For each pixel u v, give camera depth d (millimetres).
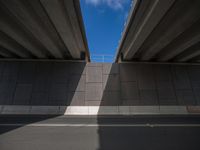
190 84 13094
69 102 11852
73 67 13102
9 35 8609
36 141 4953
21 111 11328
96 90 12383
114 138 5277
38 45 10836
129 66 13398
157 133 5836
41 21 7602
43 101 11812
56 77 12703
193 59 13539
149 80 12961
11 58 13141
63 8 6543
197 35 8461
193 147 4461
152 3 6363
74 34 9234
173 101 12305
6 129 6375
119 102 12016
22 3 6004
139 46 10656
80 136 5473
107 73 13062
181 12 6691
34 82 12469
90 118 9320
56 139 5156
